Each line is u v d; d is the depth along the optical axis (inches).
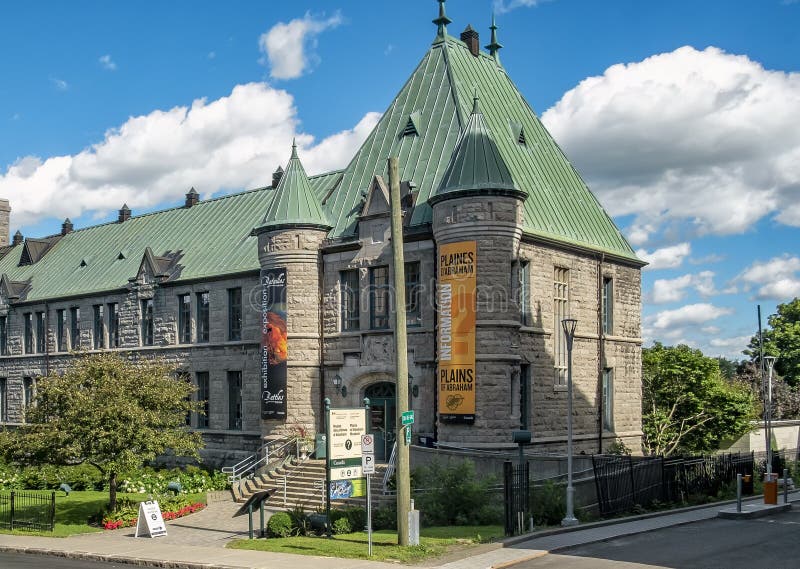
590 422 1598.2
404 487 894.4
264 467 1472.7
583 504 1131.3
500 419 1317.7
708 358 1988.2
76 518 1306.6
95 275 2246.6
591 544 908.6
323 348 1572.3
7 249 2893.7
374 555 840.9
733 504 1284.4
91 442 1267.2
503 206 1337.4
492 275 1328.7
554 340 1518.2
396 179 923.4
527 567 781.9
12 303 2417.6
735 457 1499.8
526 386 1443.2
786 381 3216.0
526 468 1024.2
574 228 1617.9
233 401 1815.9
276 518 1034.7
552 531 969.5
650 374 1945.1
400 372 906.1
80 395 1270.9
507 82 1829.5
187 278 1907.0
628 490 1173.7
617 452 1587.1
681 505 1267.2
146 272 2012.8
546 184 1637.6
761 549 871.1
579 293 1599.4
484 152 1359.5
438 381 1370.6
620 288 1739.7
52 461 1280.8
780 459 1772.9
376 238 1508.4
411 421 904.9
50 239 2674.7
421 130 1627.7
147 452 1302.9
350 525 1031.0
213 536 1091.3
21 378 2393.0
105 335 2139.5
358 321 1542.8
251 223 1973.4
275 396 1563.7
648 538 951.0
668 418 1888.5
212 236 2036.2
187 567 860.6
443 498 1069.8
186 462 1859.0
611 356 1686.8
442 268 1364.4
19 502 1460.4
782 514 1192.8
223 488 1585.9
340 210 1633.9
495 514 1050.7
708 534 981.8
